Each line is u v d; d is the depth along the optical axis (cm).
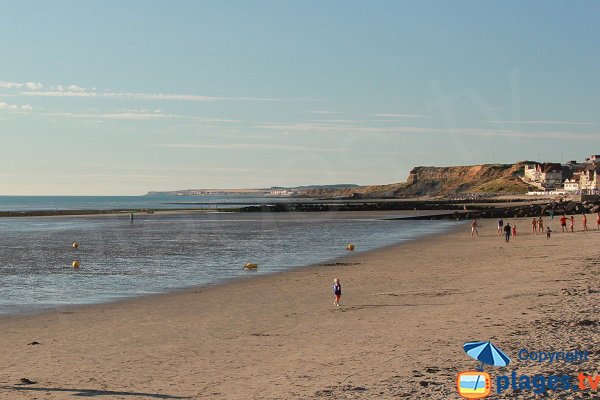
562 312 2000
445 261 4106
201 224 10131
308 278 3409
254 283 3262
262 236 7162
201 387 1362
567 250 4472
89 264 4306
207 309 2480
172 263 4338
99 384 1406
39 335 2016
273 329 2017
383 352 1605
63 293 2988
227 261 4444
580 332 1697
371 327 1966
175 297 2831
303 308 2431
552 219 8919
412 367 1438
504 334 1722
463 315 2072
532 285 2712
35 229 8981
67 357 1689
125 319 2292
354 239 6531
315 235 7250
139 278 3541
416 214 13600
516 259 4022
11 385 1404
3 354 1738
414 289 2831
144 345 1827
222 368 1527
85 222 11188
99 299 2800
